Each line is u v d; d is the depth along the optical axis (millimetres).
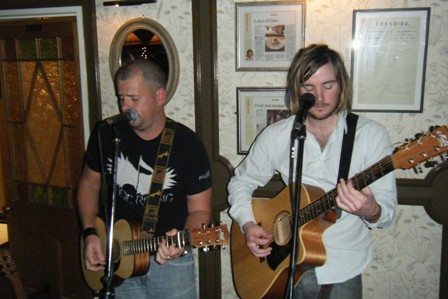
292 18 2139
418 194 2109
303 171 1655
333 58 1492
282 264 1698
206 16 2246
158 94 1766
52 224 2785
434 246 2150
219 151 2357
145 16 2338
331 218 1556
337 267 1594
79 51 2492
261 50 2201
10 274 2219
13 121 2826
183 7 2279
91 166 1928
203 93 2318
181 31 2303
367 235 1658
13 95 2789
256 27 2184
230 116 2312
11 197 2932
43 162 2777
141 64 1730
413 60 2031
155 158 1810
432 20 1992
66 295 2828
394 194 1522
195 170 1825
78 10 2451
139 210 1827
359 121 1595
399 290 2221
